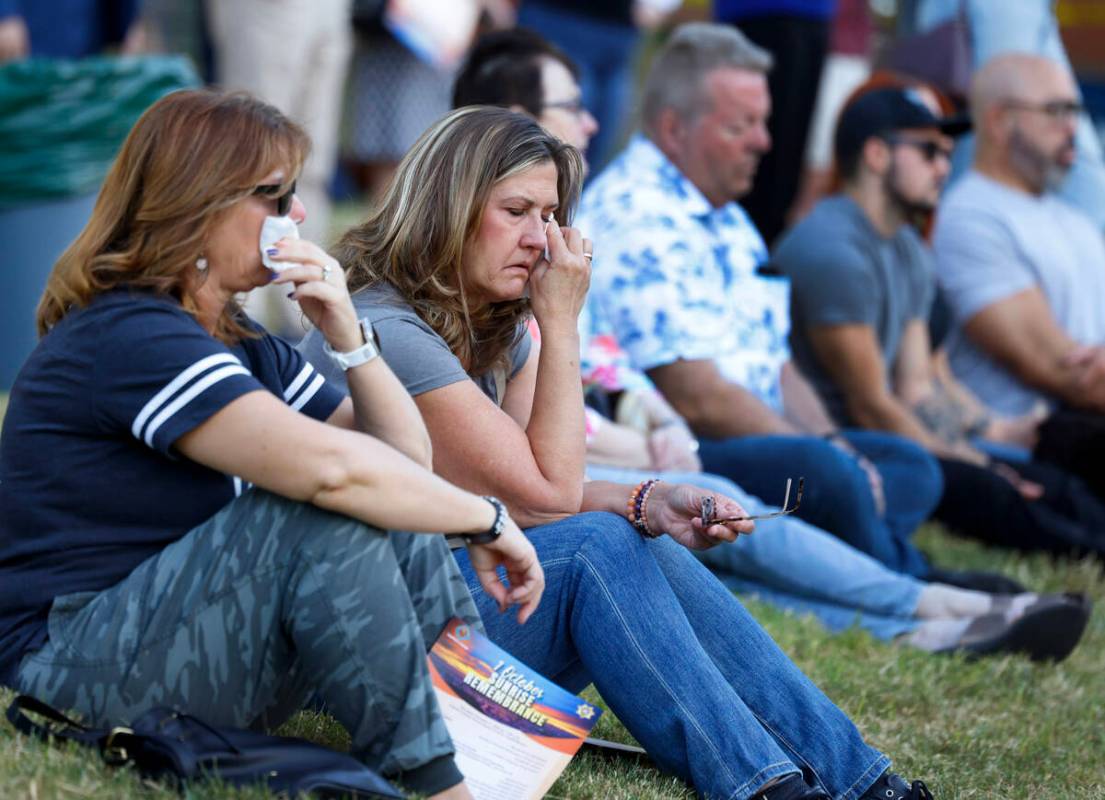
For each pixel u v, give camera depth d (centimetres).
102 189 979
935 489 1998
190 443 941
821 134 3853
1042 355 2494
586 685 1175
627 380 1803
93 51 2798
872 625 1689
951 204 2556
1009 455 2339
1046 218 2564
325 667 951
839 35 3856
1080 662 1717
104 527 985
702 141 1953
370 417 1016
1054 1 2602
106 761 934
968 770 1303
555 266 1141
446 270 1142
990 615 1661
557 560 1094
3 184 2367
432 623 1006
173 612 954
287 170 977
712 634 1138
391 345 1115
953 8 2644
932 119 2211
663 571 1145
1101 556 2148
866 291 2191
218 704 960
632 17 3612
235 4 2950
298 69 3028
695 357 1892
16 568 991
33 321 2417
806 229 2241
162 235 959
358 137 3625
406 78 3562
